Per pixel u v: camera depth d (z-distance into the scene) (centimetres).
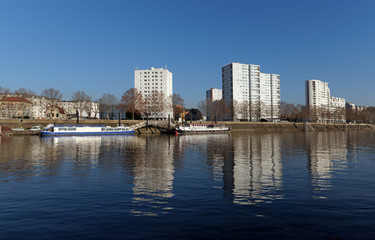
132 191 1750
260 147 4869
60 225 1183
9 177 2222
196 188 1816
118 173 2377
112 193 1705
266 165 2783
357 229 1127
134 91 13900
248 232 1099
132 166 2762
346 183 1950
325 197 1590
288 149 4472
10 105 13550
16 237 1066
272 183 1958
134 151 4256
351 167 2645
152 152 4097
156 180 2075
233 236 1062
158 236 1066
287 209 1374
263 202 1496
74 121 11412
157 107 14325
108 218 1262
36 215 1309
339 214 1301
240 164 2856
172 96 15912
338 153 3856
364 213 1314
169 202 1504
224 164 2862
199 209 1380
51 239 1048
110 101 15638
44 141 6731
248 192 1709
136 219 1247
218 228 1139
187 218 1255
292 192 1705
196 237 1055
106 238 1054
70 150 4431
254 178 2134
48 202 1520
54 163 2989
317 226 1158
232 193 1684
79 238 1055
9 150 4428
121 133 10131
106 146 5222
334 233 1089
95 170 2534
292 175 2250
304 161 3061
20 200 1563
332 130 16562
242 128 14212
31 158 3416
